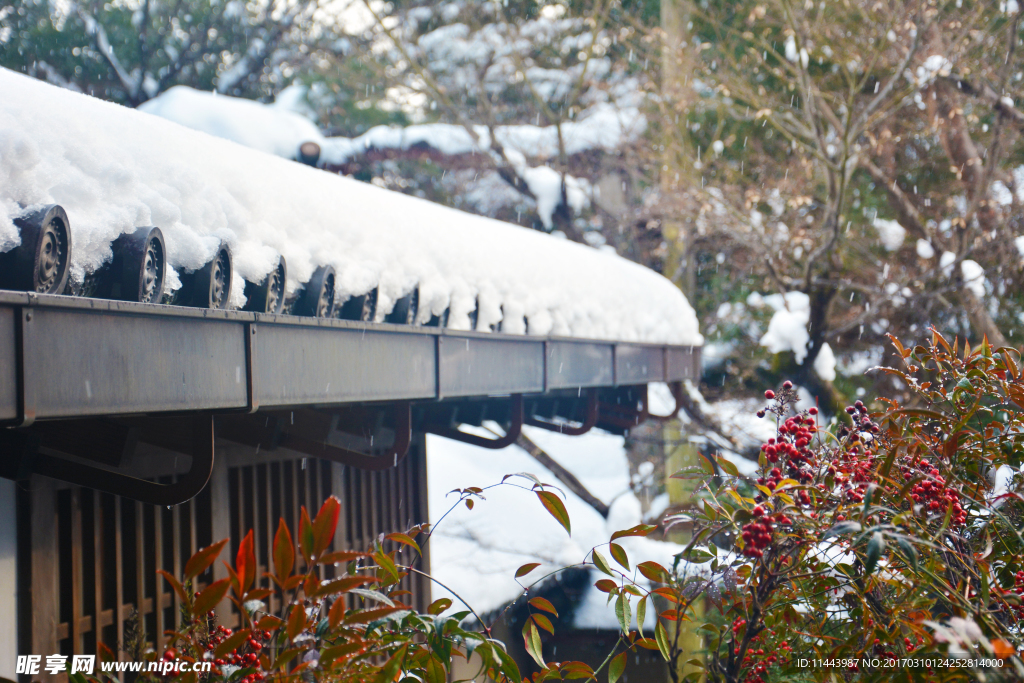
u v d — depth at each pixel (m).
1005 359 2.00
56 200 1.51
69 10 12.41
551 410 5.78
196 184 1.91
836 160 9.34
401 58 12.41
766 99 9.66
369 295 2.62
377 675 1.45
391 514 5.41
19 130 1.42
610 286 5.36
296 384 2.13
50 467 2.07
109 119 1.77
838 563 1.62
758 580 1.60
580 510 9.99
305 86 13.87
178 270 1.85
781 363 10.04
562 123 11.69
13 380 1.30
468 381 3.14
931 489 1.68
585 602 7.09
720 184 10.30
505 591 6.31
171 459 3.22
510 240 4.25
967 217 8.98
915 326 9.84
